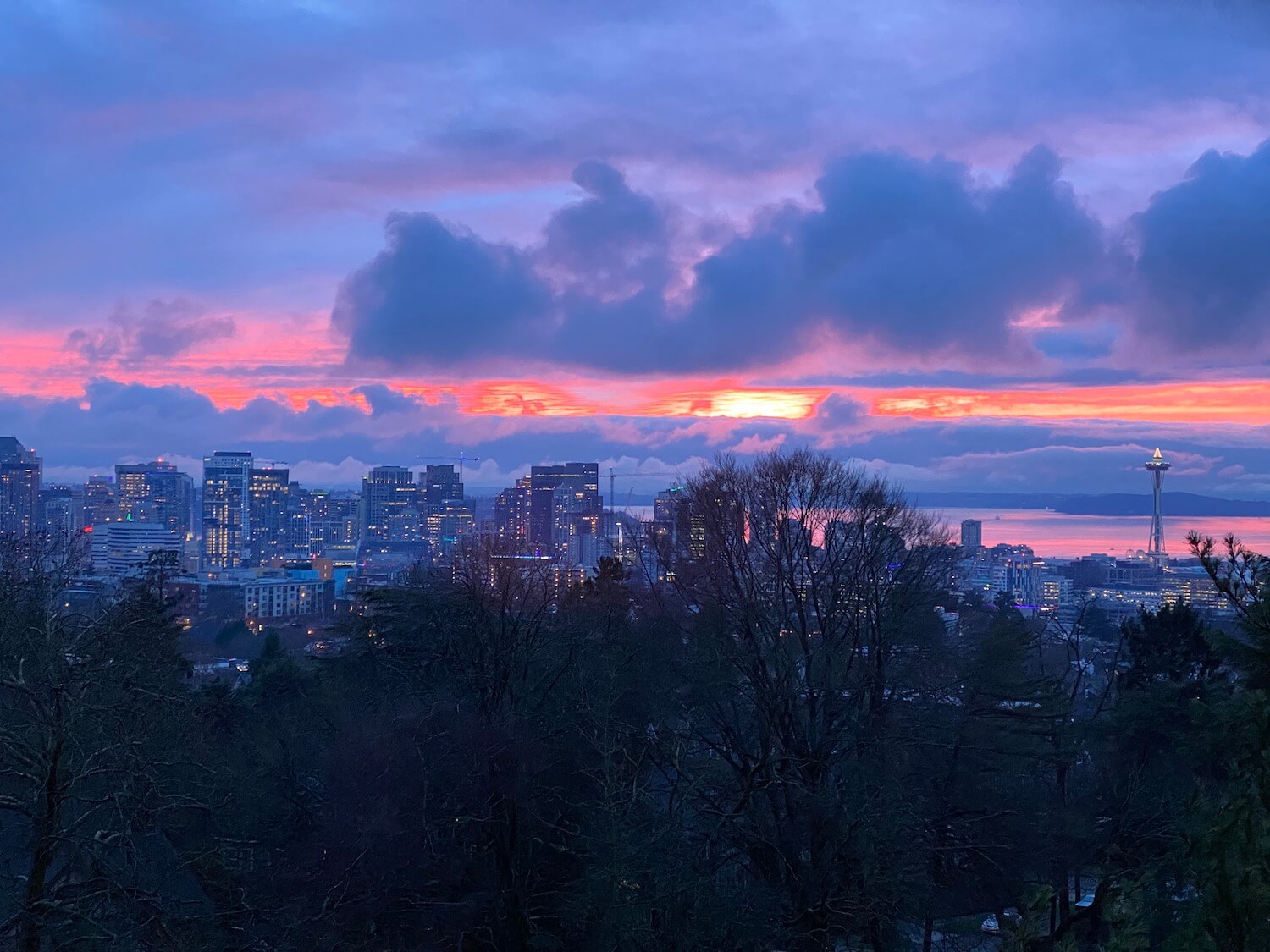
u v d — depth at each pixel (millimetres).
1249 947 7340
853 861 26750
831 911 26688
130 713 23859
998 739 30344
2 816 24172
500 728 27656
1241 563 15516
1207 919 7543
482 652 30422
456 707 28438
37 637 24922
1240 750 10641
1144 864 27500
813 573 30828
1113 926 8406
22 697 24188
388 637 32812
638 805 27234
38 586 29422
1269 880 7426
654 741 29500
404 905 26828
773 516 31406
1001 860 29828
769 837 27562
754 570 31281
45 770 20734
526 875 28234
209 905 26438
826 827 27078
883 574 30984
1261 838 7676
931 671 30578
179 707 29219
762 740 29031
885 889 26297
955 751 29688
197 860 26047
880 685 30094
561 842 29391
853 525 31125
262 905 26156
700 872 26188
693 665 29672
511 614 31281
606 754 25641
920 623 30859
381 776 26547
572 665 31156
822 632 30141
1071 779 35688
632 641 31516
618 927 23828
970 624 35500
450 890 27453
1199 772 27750
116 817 24234
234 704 44375
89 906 21484
